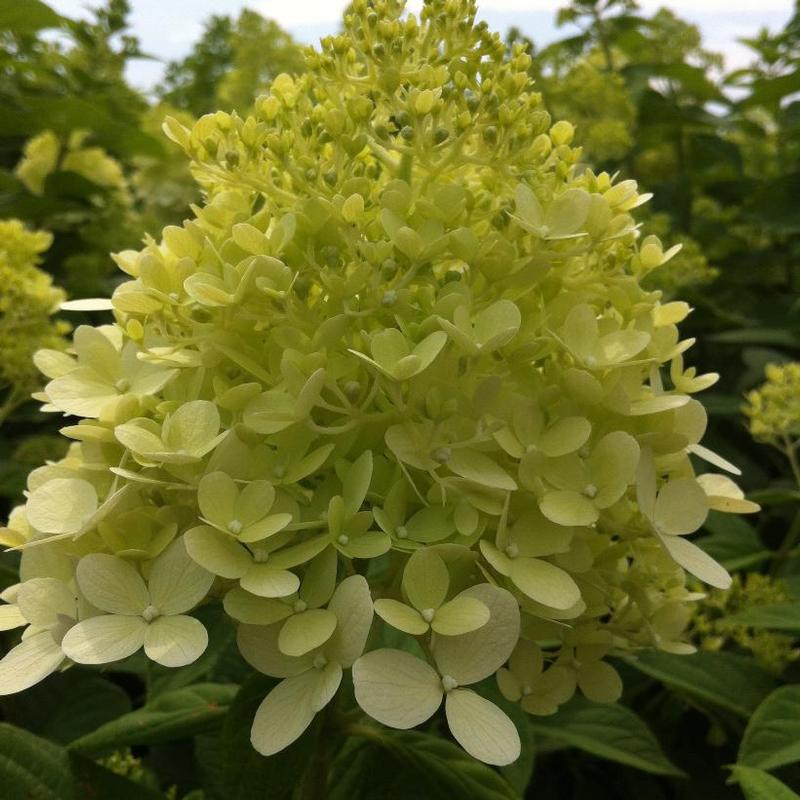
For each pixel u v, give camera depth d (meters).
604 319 0.22
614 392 0.21
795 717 0.29
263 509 0.19
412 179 0.23
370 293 0.20
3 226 0.41
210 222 0.22
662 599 0.25
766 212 0.64
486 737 0.18
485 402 0.20
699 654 0.35
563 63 0.78
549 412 0.22
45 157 0.64
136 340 0.21
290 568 0.20
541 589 0.19
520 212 0.21
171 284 0.21
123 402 0.21
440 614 0.19
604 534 0.23
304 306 0.21
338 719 0.26
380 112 0.23
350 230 0.20
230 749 0.23
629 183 0.22
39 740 0.27
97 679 0.38
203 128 0.22
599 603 0.22
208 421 0.20
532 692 0.23
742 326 0.61
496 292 0.21
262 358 0.21
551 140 0.23
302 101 0.22
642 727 0.33
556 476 0.21
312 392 0.19
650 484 0.22
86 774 0.27
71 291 0.57
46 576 0.21
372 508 0.20
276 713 0.18
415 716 0.17
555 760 0.40
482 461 0.20
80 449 0.24
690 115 0.71
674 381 0.24
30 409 0.54
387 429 0.20
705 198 0.72
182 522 0.21
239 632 0.19
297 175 0.21
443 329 0.19
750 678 0.34
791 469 0.53
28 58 0.67
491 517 0.21
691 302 0.58
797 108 0.75
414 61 0.23
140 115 0.75
